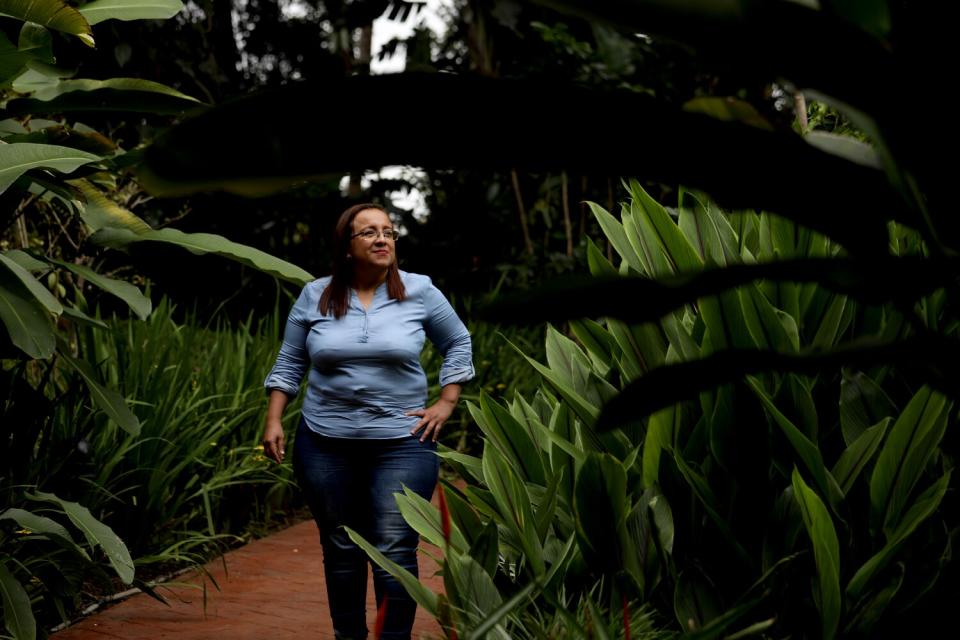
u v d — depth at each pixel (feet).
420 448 11.84
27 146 10.83
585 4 3.67
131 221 13.19
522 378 29.71
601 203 34.58
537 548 8.72
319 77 3.63
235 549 17.65
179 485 17.25
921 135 3.73
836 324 8.69
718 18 3.64
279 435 12.35
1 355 11.73
